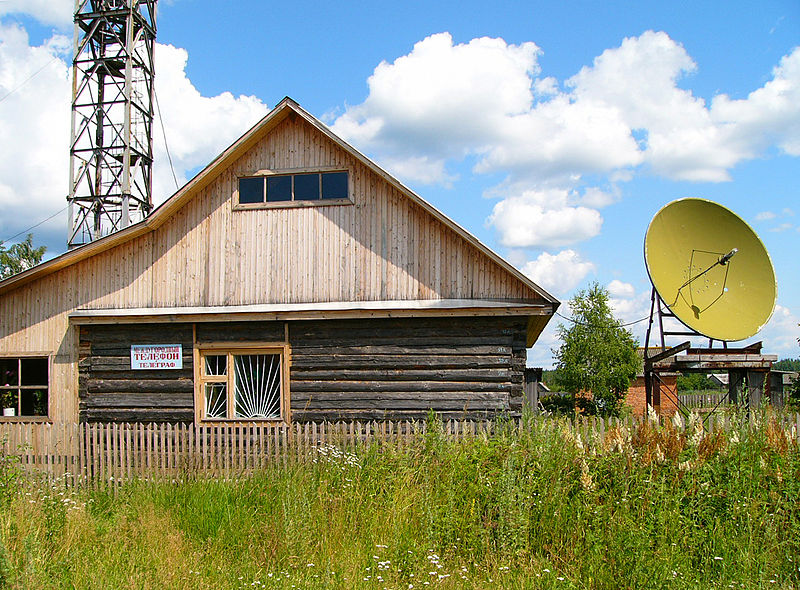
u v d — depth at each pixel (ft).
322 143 44.47
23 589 20.61
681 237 48.16
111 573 23.31
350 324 42.98
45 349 46.11
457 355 41.83
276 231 44.42
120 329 45.24
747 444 28.07
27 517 26.55
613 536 22.82
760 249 47.91
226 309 43.60
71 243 76.43
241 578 23.08
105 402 44.80
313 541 25.36
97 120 79.41
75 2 79.36
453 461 29.43
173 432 37.45
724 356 45.60
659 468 26.53
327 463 31.96
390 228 43.19
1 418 46.09
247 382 44.11
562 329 97.45
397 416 41.81
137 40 81.15
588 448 28.86
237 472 35.42
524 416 36.22
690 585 21.17
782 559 22.93
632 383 109.19
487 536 24.64
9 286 46.26
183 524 28.27
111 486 35.45
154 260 45.47
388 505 27.53
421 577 22.61
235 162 45.34
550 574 22.20
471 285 41.93
